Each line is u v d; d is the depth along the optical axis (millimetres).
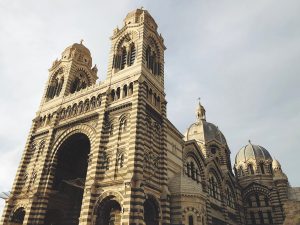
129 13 57719
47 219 50375
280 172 79125
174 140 53719
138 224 32531
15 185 49844
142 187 35500
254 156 91812
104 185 38000
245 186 82562
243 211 78312
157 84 50312
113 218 38625
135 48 50750
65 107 53781
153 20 57562
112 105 45375
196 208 43750
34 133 55812
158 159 43938
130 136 39125
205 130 85562
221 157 81500
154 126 45594
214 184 65750
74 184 46625
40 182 46781
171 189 45125
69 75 60375
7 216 46938
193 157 60281
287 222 34688
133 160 36688
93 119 47000
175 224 41656
